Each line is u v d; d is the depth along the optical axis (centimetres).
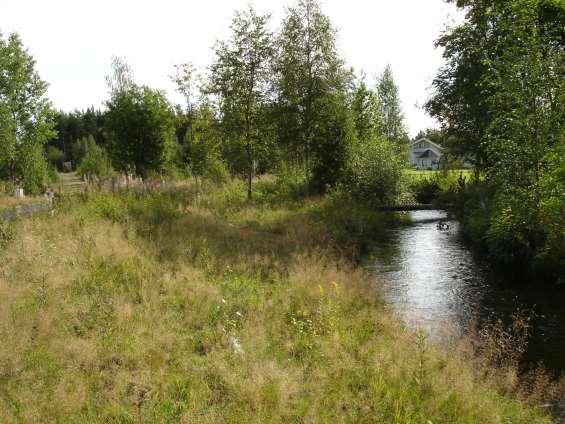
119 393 550
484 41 2147
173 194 1969
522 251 1316
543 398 626
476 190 2155
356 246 1595
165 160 2966
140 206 1547
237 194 2477
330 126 2583
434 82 2655
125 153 2867
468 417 536
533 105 1254
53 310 737
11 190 2533
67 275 905
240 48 2367
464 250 1589
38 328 679
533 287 1138
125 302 819
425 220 2309
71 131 10144
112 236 1168
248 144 2483
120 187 1817
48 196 1727
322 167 2625
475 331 848
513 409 576
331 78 2484
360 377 615
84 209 1427
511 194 1298
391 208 2481
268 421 498
